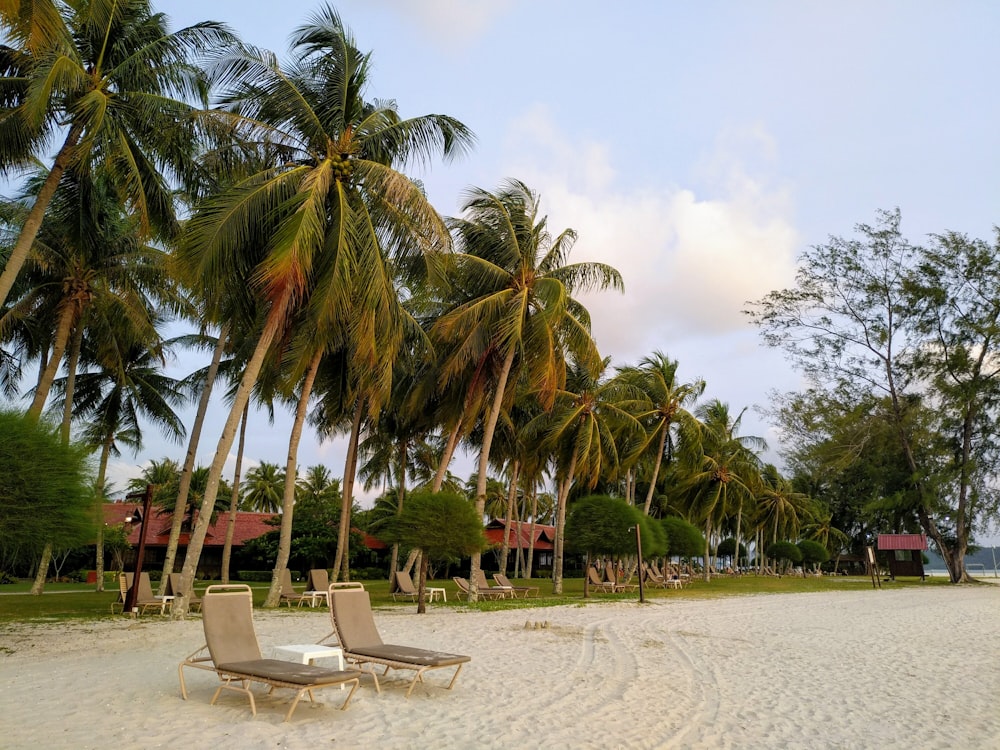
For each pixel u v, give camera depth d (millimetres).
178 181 17219
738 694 8859
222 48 15906
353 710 7000
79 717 6395
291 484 20156
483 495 22797
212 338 28844
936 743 6859
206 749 5531
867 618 20000
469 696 7895
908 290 42375
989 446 42938
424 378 25172
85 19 14891
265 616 16250
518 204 24312
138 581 17078
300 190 15000
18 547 11859
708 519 47594
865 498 51688
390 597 24984
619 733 6629
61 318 21531
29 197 22000
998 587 40375
